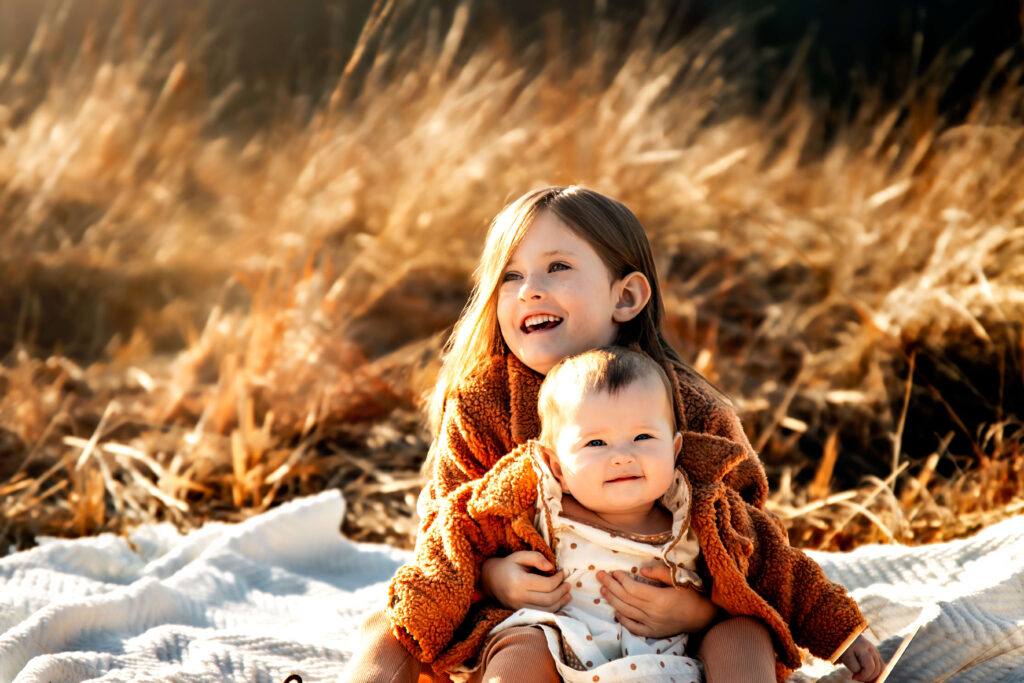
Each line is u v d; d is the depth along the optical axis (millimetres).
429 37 7363
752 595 2053
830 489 4133
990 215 5105
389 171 6598
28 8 9203
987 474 3678
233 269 6633
